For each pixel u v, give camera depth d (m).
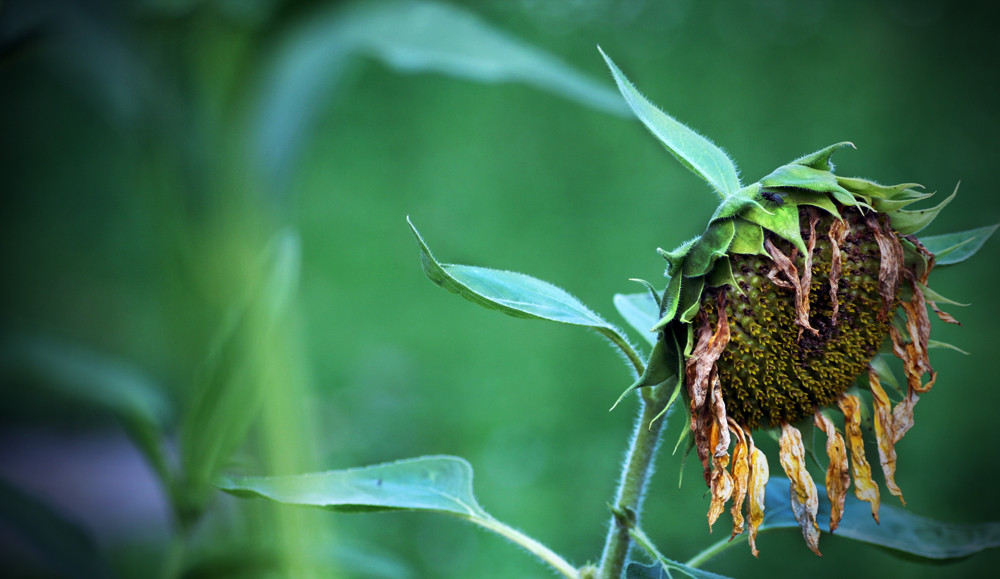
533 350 5.49
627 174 6.48
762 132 6.33
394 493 1.35
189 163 1.46
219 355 1.42
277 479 1.34
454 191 7.04
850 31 6.60
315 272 6.76
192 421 1.42
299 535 1.43
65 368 1.45
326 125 7.21
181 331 1.44
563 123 6.90
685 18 6.83
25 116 5.93
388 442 4.55
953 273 4.77
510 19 6.36
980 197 5.38
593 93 1.54
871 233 1.33
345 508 1.33
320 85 1.52
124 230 5.84
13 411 4.89
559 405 4.83
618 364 5.18
